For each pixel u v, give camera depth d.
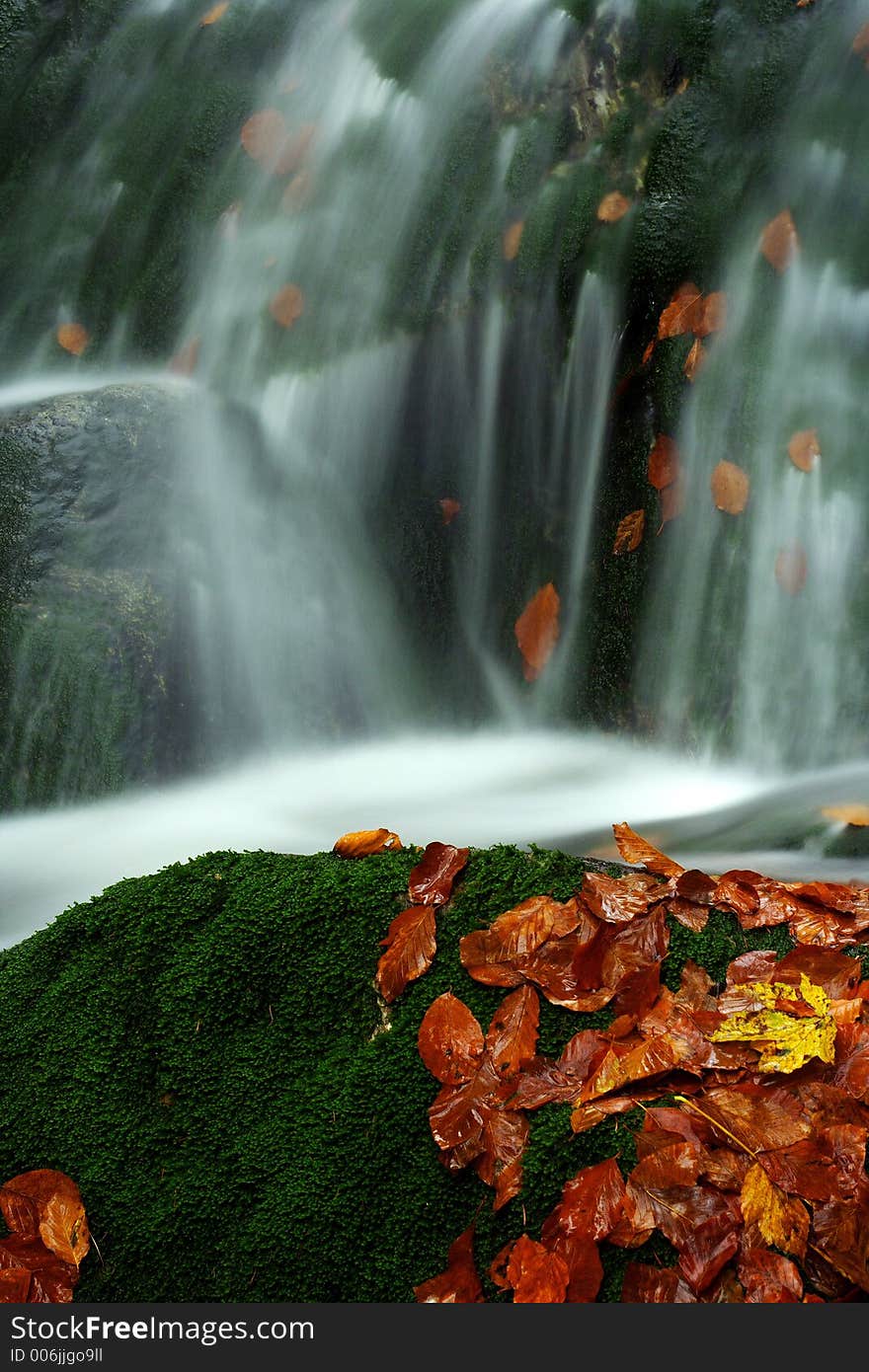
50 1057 2.11
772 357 4.40
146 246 6.13
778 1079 1.94
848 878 2.77
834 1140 1.83
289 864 2.37
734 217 4.45
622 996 2.09
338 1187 1.89
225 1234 1.88
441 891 2.22
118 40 6.83
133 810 4.39
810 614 4.38
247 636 4.92
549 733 5.02
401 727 5.25
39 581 4.51
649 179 4.60
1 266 6.59
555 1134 1.88
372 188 5.44
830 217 4.34
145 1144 1.99
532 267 4.77
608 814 3.96
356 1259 1.83
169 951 2.20
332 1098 2.00
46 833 4.20
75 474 4.66
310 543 5.23
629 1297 1.71
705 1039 1.99
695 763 4.59
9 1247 1.88
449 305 5.02
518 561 5.09
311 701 5.06
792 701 4.42
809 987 2.07
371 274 5.29
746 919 2.25
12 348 6.34
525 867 2.29
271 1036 2.11
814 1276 1.73
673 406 4.49
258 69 6.25
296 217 5.64
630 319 4.55
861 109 4.31
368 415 5.29
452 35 5.45
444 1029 2.03
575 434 4.81
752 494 4.43
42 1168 1.98
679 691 4.64
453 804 4.24
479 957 2.13
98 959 2.21
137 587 4.62
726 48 4.62
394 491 5.33
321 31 6.06
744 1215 1.75
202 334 5.77
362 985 2.13
